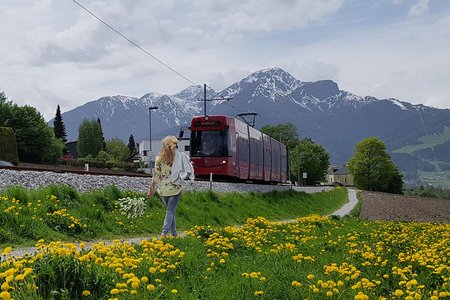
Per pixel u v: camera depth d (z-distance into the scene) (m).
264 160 46.12
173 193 11.20
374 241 13.54
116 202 15.87
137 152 154.25
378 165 153.62
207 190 25.23
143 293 5.68
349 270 7.78
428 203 62.69
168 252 8.16
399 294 5.87
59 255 6.08
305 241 12.30
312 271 7.87
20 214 11.98
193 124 34.12
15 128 78.25
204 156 33.53
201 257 8.80
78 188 18.12
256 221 16.41
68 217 13.02
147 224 15.63
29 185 16.34
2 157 46.28
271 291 6.22
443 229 20.45
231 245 10.22
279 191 41.31
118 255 7.69
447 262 9.27
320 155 162.38
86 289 5.49
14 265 5.91
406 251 11.38
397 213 42.28
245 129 39.25
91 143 150.25
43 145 81.12
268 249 10.72
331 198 65.06
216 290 6.25
